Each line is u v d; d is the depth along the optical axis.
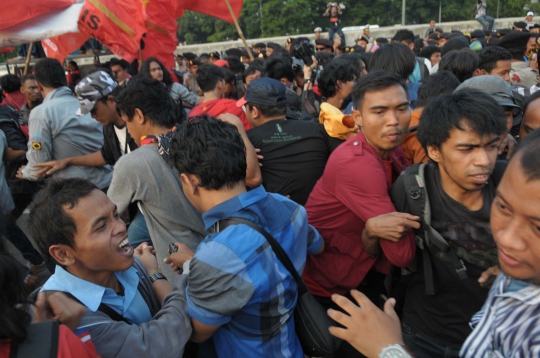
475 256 1.55
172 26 6.43
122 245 1.44
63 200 1.33
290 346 1.54
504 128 1.41
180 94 5.78
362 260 2.07
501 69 3.80
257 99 2.65
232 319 1.45
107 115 2.90
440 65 3.75
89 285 1.39
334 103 3.44
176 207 2.16
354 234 2.03
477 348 1.05
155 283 1.69
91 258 1.36
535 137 0.88
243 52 10.02
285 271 1.46
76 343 1.06
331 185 1.93
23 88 5.53
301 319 1.56
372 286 2.27
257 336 1.44
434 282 1.67
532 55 5.38
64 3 5.25
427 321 1.76
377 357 1.16
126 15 5.30
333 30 17.12
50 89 3.56
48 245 1.36
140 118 2.26
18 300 0.99
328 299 2.21
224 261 1.32
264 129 2.63
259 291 1.35
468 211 1.51
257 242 1.37
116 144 3.09
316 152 2.58
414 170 1.63
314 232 1.88
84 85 2.78
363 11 36.91
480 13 17.97
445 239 1.59
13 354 0.96
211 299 1.34
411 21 37.12
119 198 2.17
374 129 1.83
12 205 3.67
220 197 1.43
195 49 17.33
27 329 1.00
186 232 2.21
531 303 0.94
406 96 1.83
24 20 4.87
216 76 3.74
